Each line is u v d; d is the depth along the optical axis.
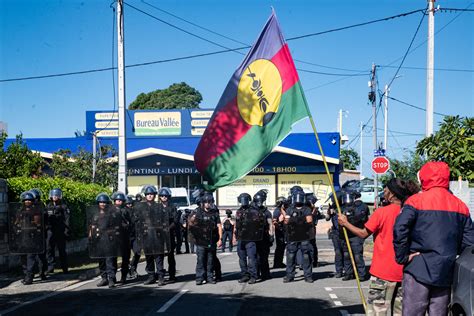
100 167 27.86
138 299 9.80
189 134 40.44
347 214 11.45
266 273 12.16
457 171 15.08
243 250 11.60
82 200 18.25
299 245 11.88
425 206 4.94
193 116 40.47
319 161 38.34
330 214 12.06
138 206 11.50
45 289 10.90
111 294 10.39
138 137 39.97
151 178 39.09
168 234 11.47
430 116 18.53
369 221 6.30
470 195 15.45
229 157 9.93
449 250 4.88
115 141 39.44
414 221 4.95
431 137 15.67
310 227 11.56
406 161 31.95
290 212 11.60
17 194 13.71
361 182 40.25
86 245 18.80
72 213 17.20
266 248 12.11
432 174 5.03
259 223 11.41
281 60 9.60
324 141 37.97
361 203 11.59
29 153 18.56
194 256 18.64
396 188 6.21
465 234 5.02
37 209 11.59
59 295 10.31
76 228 17.66
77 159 27.73
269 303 9.33
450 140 15.18
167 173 38.75
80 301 9.66
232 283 11.63
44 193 15.04
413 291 4.97
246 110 9.81
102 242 11.15
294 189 12.66
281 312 8.59
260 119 9.73
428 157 15.75
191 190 39.00
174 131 40.44
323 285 11.19
